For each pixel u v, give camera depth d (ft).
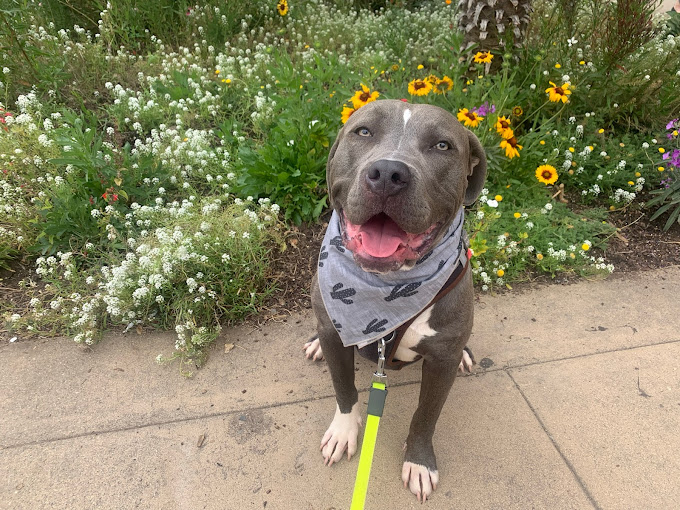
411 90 3.70
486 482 2.27
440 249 1.96
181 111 4.57
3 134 3.84
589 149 4.17
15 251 3.38
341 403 2.35
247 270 3.17
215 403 2.61
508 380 2.76
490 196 3.91
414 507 2.17
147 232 3.41
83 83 4.84
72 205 3.40
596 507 2.18
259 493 2.21
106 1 5.96
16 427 2.45
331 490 2.23
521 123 4.30
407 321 1.98
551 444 2.43
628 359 2.89
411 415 2.59
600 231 3.89
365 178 1.69
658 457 2.37
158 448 2.38
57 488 2.21
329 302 2.05
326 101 4.24
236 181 3.80
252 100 4.91
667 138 4.48
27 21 5.14
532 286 3.46
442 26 6.95
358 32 6.74
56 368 2.76
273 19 6.76
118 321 3.02
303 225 3.79
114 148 4.09
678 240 3.91
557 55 4.85
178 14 6.24
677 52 4.83
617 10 4.56
